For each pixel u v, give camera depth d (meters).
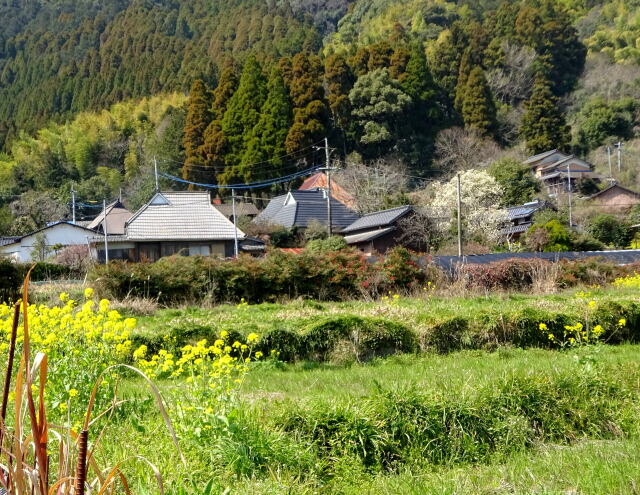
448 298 15.09
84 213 55.12
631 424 5.58
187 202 32.50
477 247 30.08
